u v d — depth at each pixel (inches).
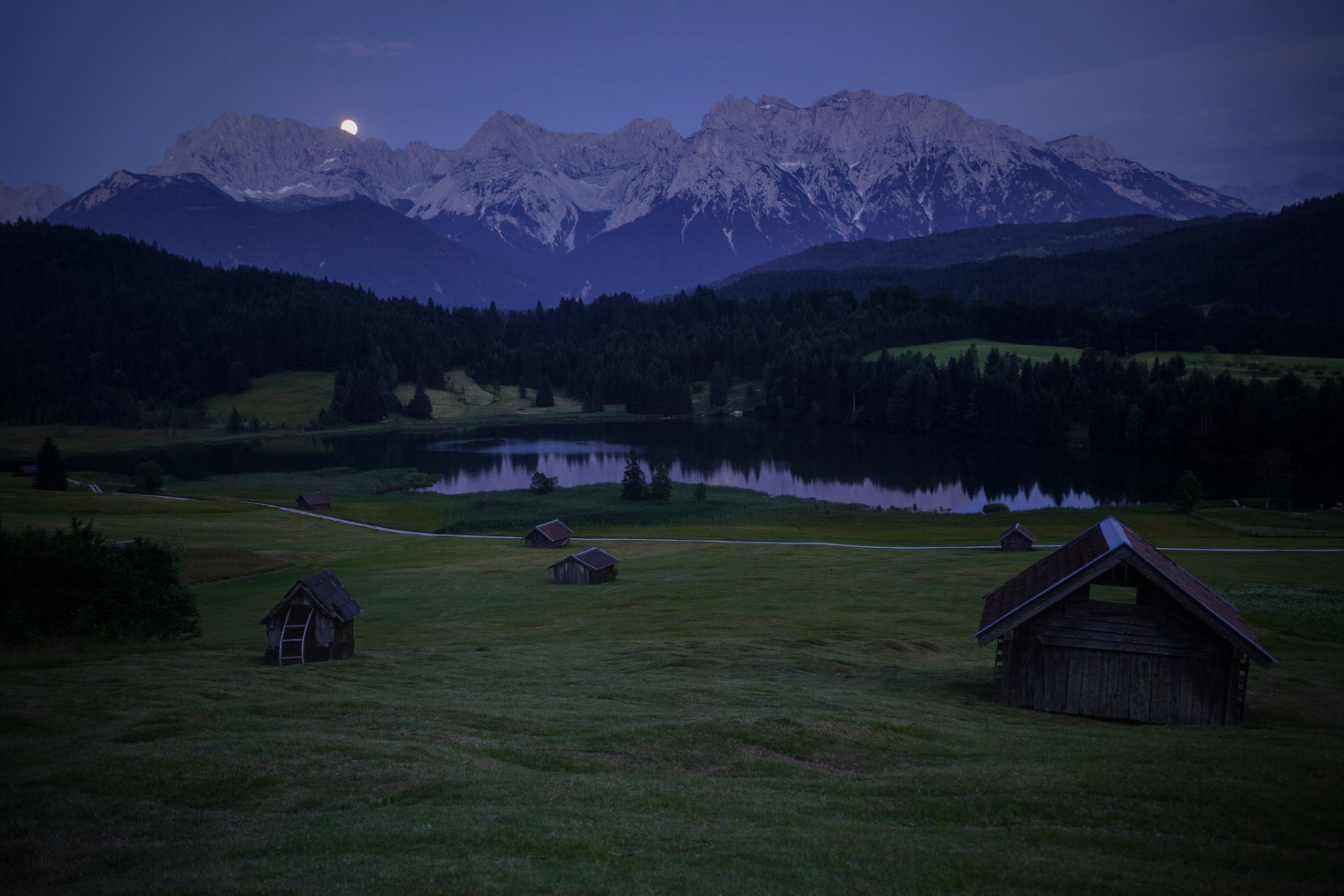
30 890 487.8
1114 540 1005.2
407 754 733.9
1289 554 2881.4
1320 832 538.6
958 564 2810.0
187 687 1088.8
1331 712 1045.8
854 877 466.6
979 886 454.9
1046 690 1010.7
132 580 1664.6
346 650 1488.7
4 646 1459.2
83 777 673.6
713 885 455.8
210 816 605.6
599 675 1253.7
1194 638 957.8
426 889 454.0
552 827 548.1
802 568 2827.3
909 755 756.6
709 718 871.1
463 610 2324.1
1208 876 466.6
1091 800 598.2
